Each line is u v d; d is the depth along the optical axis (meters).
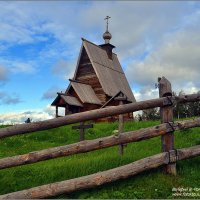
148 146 13.71
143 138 8.73
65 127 22.61
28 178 8.94
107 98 44.72
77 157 12.20
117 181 8.41
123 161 9.35
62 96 39.72
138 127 21.23
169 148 8.89
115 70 51.75
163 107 9.08
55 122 8.28
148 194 7.98
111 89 46.31
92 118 8.54
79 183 7.89
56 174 8.93
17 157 7.94
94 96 44.16
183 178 8.68
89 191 8.10
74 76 46.69
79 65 46.72
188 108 31.91
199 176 8.84
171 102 9.02
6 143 18.17
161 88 9.13
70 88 42.94
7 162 7.86
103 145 8.43
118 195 7.93
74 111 41.94
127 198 7.85
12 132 8.02
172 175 8.73
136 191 8.05
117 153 12.18
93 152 13.41
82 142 8.32
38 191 7.68
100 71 46.47
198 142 12.57
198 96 9.42
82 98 41.66
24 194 7.62
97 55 48.50
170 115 9.03
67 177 8.79
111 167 9.11
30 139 19.95
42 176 8.94
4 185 8.62
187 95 9.30
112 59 53.12
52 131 21.39
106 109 8.62
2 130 7.97
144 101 8.89
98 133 21.75
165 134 8.95
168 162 8.73
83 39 47.22
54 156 8.10
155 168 8.90
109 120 38.16
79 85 43.41
